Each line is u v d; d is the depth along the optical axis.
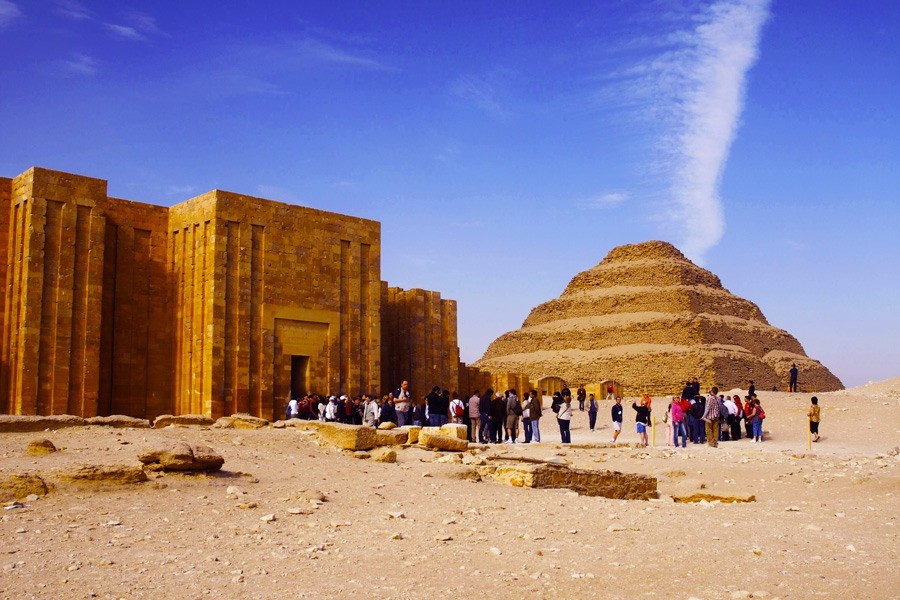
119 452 19.16
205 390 41.25
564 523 14.62
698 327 120.94
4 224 39.59
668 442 42.16
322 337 45.91
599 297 138.12
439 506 16.09
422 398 56.50
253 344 42.84
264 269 43.53
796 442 41.03
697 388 46.12
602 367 121.50
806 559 11.79
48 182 38.56
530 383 82.25
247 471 18.39
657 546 12.59
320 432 25.05
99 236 39.88
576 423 58.09
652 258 145.25
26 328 37.19
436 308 58.62
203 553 11.52
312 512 14.81
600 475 21.73
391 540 12.72
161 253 44.78
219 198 42.19
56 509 13.58
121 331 42.66
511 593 9.92
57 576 10.07
